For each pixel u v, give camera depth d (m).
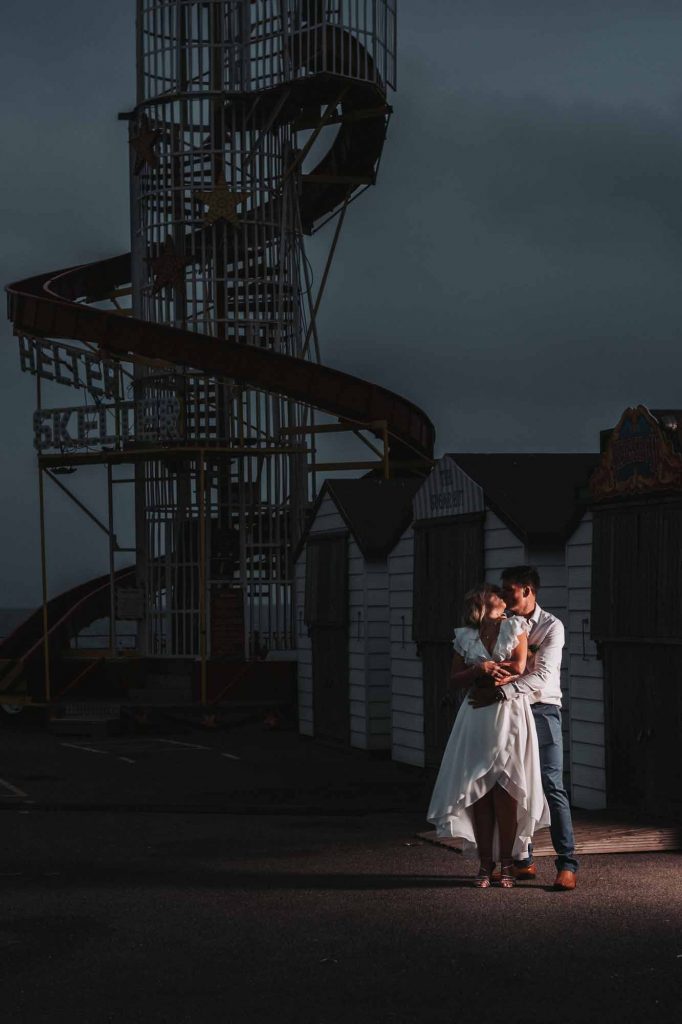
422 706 18.58
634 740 13.02
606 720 13.55
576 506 14.28
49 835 12.34
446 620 17.36
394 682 19.58
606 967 6.72
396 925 7.79
